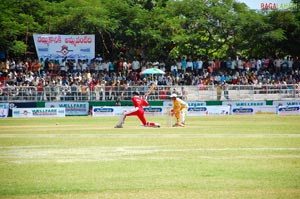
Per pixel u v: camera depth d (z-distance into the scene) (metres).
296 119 50.31
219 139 30.84
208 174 19.47
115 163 22.06
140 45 76.19
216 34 77.50
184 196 16.12
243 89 64.38
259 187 17.31
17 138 31.92
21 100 60.09
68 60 69.25
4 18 69.75
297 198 15.93
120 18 74.75
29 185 17.69
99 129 38.34
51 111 58.88
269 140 30.25
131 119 52.22
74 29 73.19
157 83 67.38
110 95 62.09
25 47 70.44
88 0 78.88
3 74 66.94
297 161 22.38
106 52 76.56
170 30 75.12
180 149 26.33
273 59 79.00
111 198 15.90
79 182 18.16
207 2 79.06
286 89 64.44
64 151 25.77
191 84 68.50
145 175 19.34
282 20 77.25
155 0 83.25
